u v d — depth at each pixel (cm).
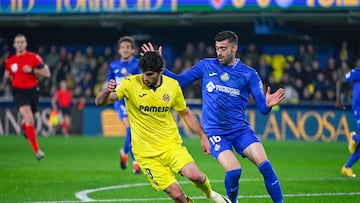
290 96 5144
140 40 6078
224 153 1819
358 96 2741
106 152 3838
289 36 5509
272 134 4897
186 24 5262
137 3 5138
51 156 3578
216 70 1867
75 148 4084
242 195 2252
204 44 5934
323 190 2381
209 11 5047
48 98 5509
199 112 4988
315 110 4822
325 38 5747
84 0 5222
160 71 1641
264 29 5041
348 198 2202
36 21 5359
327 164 3306
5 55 5988
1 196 2195
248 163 3328
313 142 4678
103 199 2148
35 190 2331
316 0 4838
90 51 5841
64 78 5775
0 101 5397
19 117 5231
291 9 4878
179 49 6025
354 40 5731
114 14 5234
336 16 4844
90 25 5591
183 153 1670
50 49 6253
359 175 2845
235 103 1850
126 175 2773
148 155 1681
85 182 2545
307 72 5209
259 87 1839
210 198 1714
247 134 1845
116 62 2817
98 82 5700
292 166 3206
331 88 5150
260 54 5778
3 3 5341
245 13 5009
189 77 1892
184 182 2572
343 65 5188
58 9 5259
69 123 5250
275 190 1827
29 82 3080
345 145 4444
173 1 5081
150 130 1683
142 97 1670
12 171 2880
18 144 4334
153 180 1680
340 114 4762
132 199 2150
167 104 1683
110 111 5181
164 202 2094
